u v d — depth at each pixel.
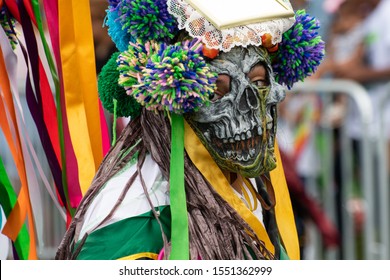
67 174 3.89
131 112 3.54
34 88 4.26
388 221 7.07
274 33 3.42
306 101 7.14
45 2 3.92
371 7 8.05
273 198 3.79
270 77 3.46
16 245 3.89
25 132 3.96
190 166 3.42
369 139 7.09
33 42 3.93
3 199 3.89
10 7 3.91
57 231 6.68
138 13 3.34
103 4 5.64
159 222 3.31
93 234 3.33
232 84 3.37
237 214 3.40
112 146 3.55
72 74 3.89
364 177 7.11
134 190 3.38
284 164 6.04
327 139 7.14
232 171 3.46
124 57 3.36
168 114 3.38
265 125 3.42
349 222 7.09
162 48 3.32
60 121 3.91
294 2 5.70
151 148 3.44
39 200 4.00
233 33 3.33
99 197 3.41
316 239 6.76
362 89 7.10
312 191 7.11
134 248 3.30
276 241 3.74
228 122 3.37
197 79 3.27
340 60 7.94
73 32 3.90
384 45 7.85
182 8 3.34
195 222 3.36
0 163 3.90
